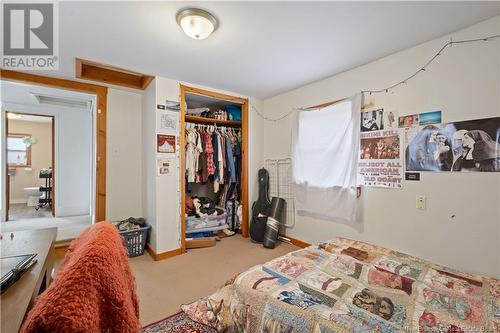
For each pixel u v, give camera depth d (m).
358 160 2.40
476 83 1.70
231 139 3.63
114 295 0.50
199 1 1.47
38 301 0.45
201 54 2.17
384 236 2.21
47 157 6.77
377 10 1.55
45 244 1.08
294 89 3.15
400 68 2.11
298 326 1.14
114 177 3.08
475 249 1.70
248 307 1.36
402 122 2.09
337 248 2.05
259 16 1.62
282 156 3.35
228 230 3.64
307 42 1.96
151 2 1.48
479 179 1.68
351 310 1.21
